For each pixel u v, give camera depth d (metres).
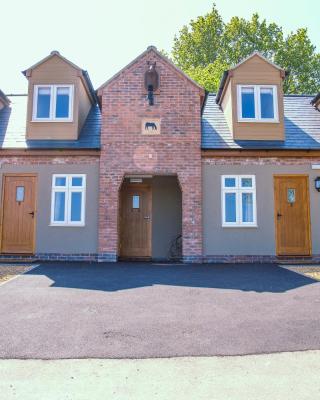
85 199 12.64
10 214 12.66
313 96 16.80
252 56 13.68
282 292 7.62
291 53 32.94
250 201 12.76
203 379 3.88
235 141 13.21
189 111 12.95
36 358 4.36
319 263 11.95
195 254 12.32
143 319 5.81
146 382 3.81
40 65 13.60
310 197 12.72
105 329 5.34
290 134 13.76
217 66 30.75
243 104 13.59
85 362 4.27
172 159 12.70
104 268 10.70
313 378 3.90
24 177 12.80
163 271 10.22
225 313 6.14
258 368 4.13
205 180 12.74
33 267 10.75
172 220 14.62
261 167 12.81
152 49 13.23
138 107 12.94
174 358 4.38
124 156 12.70
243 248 12.48
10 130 13.84
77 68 13.50
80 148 12.66
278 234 12.60
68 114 13.41
